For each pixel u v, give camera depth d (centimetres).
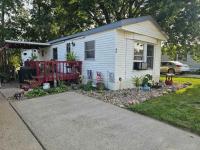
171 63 2077
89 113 597
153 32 1145
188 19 1416
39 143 401
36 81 998
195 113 580
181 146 384
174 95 869
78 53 1210
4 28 2558
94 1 1742
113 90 959
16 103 731
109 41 976
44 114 591
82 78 1166
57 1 1958
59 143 401
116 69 959
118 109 638
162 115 559
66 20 2053
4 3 2545
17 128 481
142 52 1105
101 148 379
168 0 1347
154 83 1102
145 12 1648
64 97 813
